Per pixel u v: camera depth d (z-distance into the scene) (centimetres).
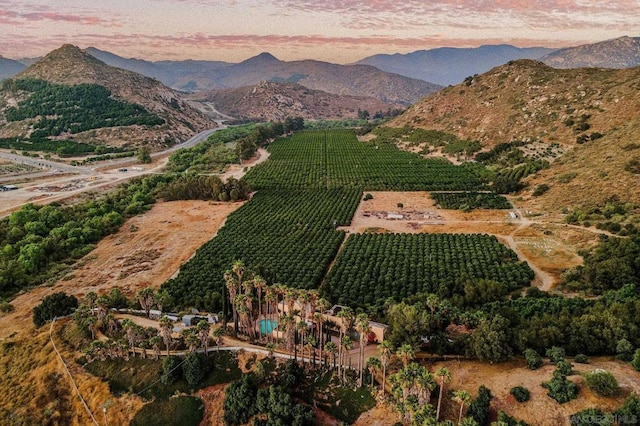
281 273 12300
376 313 9844
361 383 7569
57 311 10038
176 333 9212
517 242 14088
